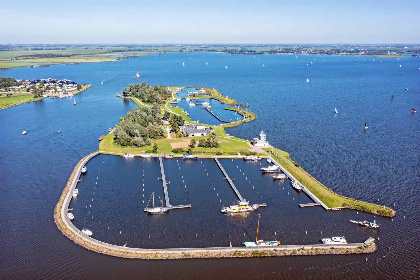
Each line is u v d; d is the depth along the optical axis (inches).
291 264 5841.5
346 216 7258.9
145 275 5570.9
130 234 6628.9
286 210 7549.2
